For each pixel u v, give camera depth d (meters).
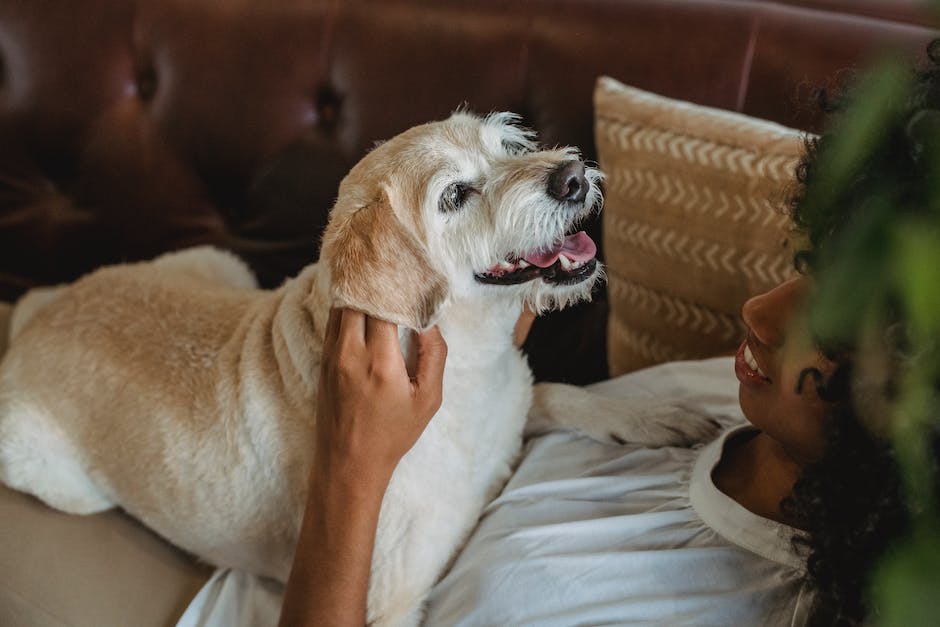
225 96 1.51
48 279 1.73
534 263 1.05
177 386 1.16
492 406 1.07
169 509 1.14
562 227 1.03
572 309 1.41
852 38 1.21
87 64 1.58
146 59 1.57
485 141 1.08
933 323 0.31
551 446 1.09
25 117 1.63
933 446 0.38
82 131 1.61
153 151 1.58
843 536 0.61
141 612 1.07
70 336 1.26
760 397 0.80
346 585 0.84
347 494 0.83
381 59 1.42
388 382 0.81
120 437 1.17
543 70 1.35
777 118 1.25
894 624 0.33
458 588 0.91
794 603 0.76
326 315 0.99
